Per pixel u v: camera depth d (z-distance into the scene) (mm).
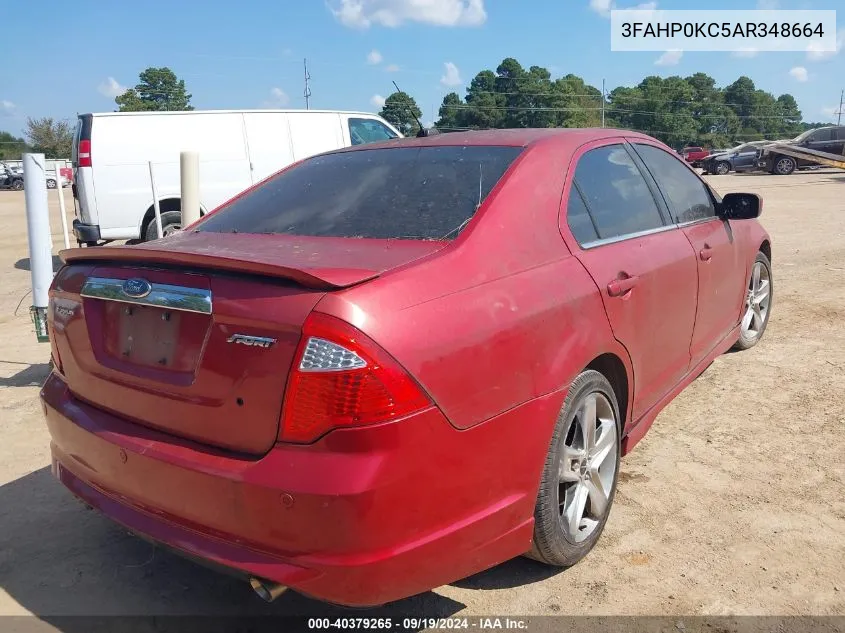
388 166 3277
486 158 3078
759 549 2984
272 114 10812
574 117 101000
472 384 2275
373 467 2023
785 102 137250
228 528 2172
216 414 2230
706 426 4207
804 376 4930
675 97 114688
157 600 2822
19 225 19297
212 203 10516
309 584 2074
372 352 2053
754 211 4438
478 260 2504
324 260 2430
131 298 2447
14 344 6602
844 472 3602
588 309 2830
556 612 2662
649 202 3746
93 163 10008
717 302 4352
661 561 2934
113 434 2482
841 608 2623
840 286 7551
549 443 2598
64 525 3395
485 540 2385
